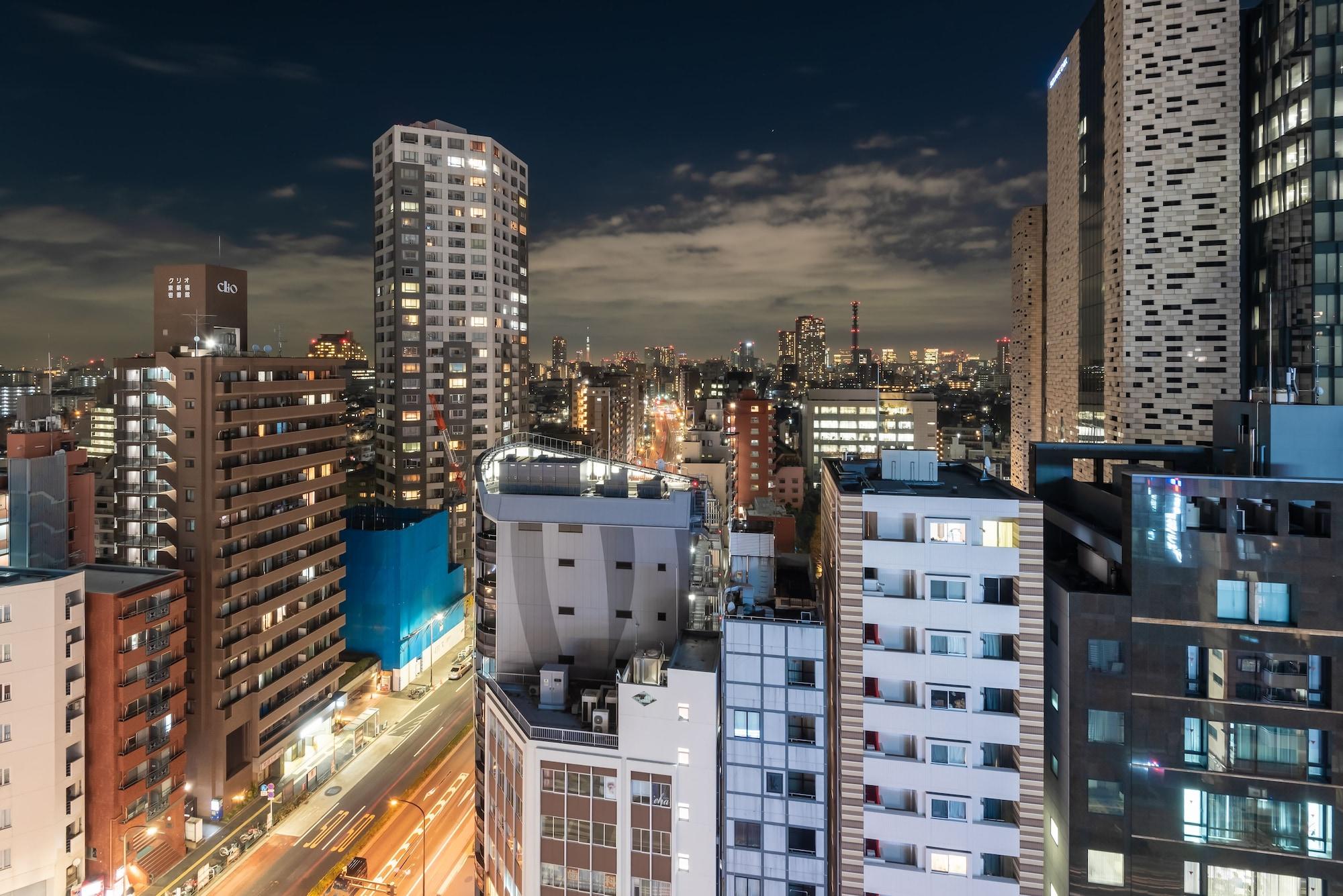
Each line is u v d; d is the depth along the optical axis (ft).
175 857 220.43
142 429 260.01
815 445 641.81
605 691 157.79
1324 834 113.39
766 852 143.13
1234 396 321.52
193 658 240.53
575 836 148.87
